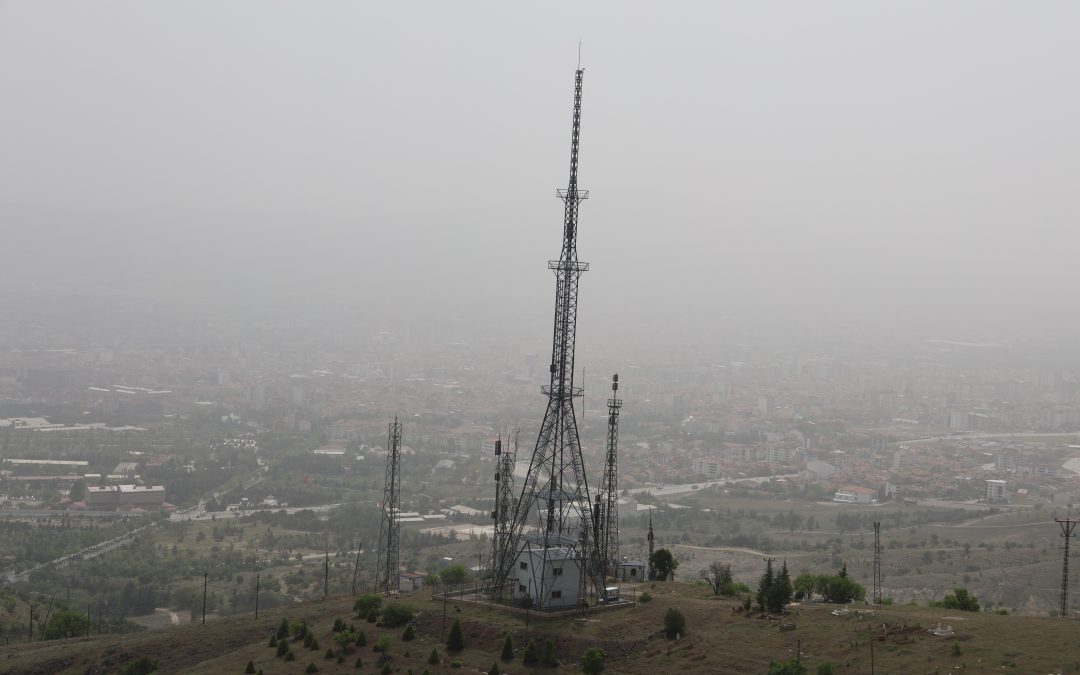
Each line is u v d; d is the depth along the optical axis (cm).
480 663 10138
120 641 12594
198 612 18975
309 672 9969
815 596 12975
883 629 9644
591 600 11988
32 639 14888
